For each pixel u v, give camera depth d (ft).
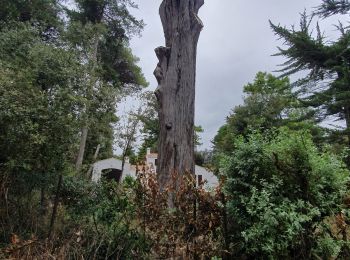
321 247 10.96
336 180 11.67
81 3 69.05
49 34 63.16
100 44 72.59
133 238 12.76
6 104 19.95
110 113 44.70
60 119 23.34
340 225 10.92
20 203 17.95
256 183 12.14
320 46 57.41
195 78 24.54
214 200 12.15
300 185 11.64
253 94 77.87
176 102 22.98
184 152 21.90
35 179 20.99
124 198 13.67
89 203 20.01
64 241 12.48
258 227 10.91
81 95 30.91
